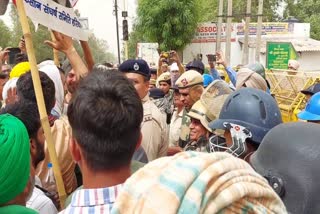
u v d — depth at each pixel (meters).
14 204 1.73
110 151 1.53
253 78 4.34
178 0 27.20
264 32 34.09
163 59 8.43
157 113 3.51
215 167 0.91
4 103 3.75
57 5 2.79
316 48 31.12
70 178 2.88
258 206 0.93
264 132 2.29
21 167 1.67
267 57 24.62
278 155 1.35
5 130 1.67
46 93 2.81
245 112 2.32
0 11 2.86
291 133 1.36
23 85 2.76
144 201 0.88
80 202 1.51
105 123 1.51
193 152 1.00
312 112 3.45
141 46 27.06
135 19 29.42
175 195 0.85
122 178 1.58
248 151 2.32
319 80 7.89
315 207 1.26
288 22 36.47
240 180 0.92
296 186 1.28
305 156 1.29
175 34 27.64
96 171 1.55
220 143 2.70
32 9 2.54
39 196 2.23
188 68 6.96
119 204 0.91
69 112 1.60
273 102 2.39
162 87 6.66
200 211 0.85
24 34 2.42
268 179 1.35
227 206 0.89
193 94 4.31
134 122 1.58
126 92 1.59
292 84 8.80
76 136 1.57
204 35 30.55
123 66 3.47
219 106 3.28
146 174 0.93
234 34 31.92
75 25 3.02
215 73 6.92
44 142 2.50
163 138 3.58
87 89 1.58
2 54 6.02
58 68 3.88
